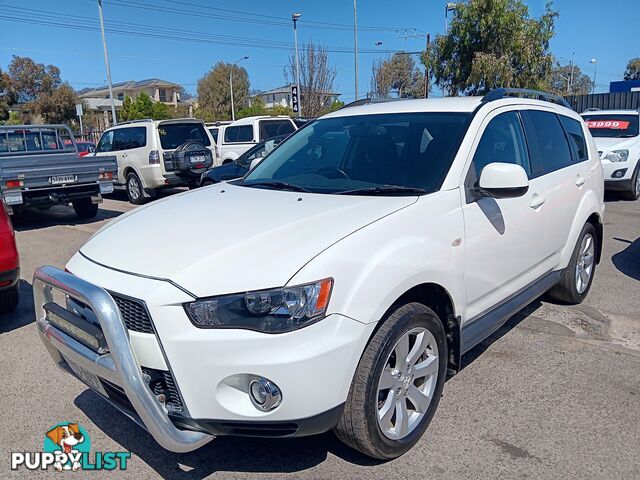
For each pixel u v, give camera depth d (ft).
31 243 28.48
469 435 10.25
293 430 8.02
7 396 12.17
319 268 8.05
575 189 15.39
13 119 146.51
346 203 10.07
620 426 10.46
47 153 38.27
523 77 61.93
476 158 11.44
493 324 11.95
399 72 143.64
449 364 10.85
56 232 31.50
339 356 8.04
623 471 9.20
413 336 9.58
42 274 9.48
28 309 17.92
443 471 9.29
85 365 8.84
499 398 11.54
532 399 11.48
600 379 12.32
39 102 164.25
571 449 9.79
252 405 7.97
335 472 9.35
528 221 12.75
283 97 266.77
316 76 123.54
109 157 34.04
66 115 169.89
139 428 10.87
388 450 9.22
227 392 7.94
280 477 9.27
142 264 8.68
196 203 11.28
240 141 49.34
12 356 14.25
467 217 10.63
